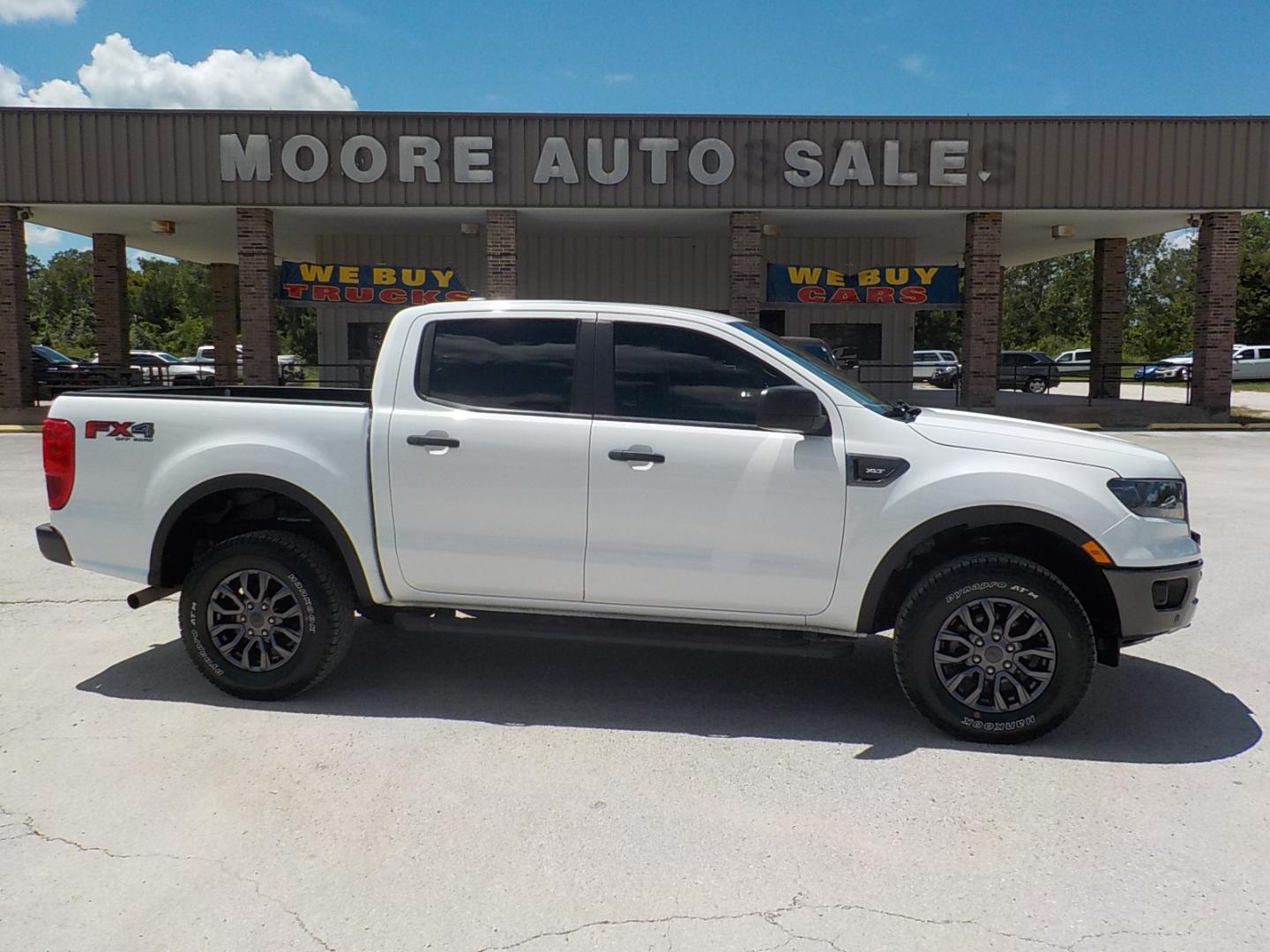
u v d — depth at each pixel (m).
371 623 6.34
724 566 4.50
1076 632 4.24
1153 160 20.08
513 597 4.72
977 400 21.23
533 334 4.74
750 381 4.59
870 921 3.01
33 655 5.58
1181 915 3.05
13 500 11.02
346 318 25.05
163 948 2.87
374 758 4.19
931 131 19.97
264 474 4.75
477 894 3.15
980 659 4.39
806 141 19.95
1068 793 3.90
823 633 4.59
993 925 3.00
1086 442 4.51
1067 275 74.62
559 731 4.54
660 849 3.45
